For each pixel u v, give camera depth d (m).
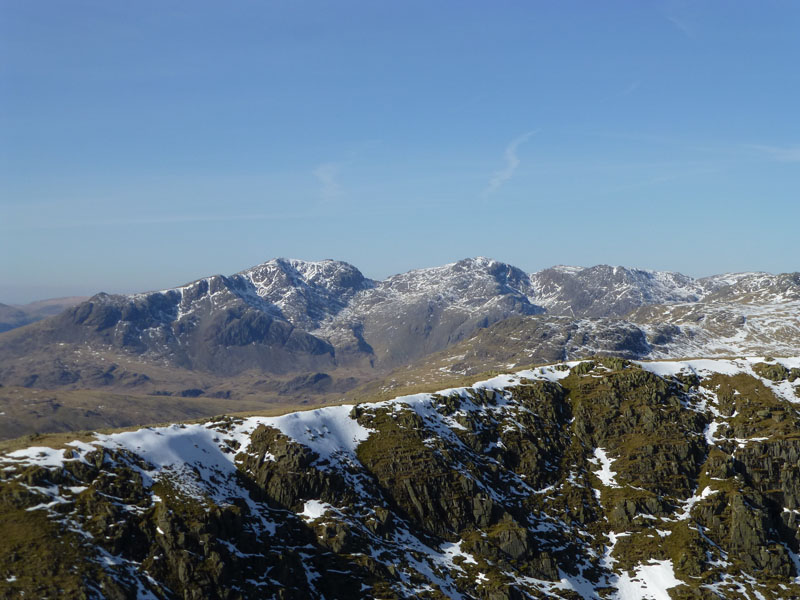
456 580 181.88
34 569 137.25
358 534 184.38
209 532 161.75
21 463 163.62
